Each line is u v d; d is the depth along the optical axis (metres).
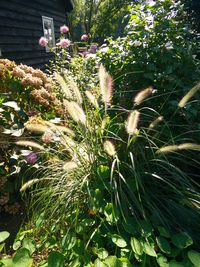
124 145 2.06
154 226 1.74
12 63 3.08
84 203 1.90
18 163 2.36
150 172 1.98
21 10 7.62
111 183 1.76
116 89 2.73
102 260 1.51
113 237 1.62
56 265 1.49
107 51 2.84
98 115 2.15
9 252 1.90
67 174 1.95
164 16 2.74
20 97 2.94
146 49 2.64
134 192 1.88
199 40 3.21
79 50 6.19
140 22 2.75
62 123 2.76
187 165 2.38
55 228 1.80
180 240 1.59
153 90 2.49
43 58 9.45
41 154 2.47
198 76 2.53
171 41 2.66
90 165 1.95
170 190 1.91
